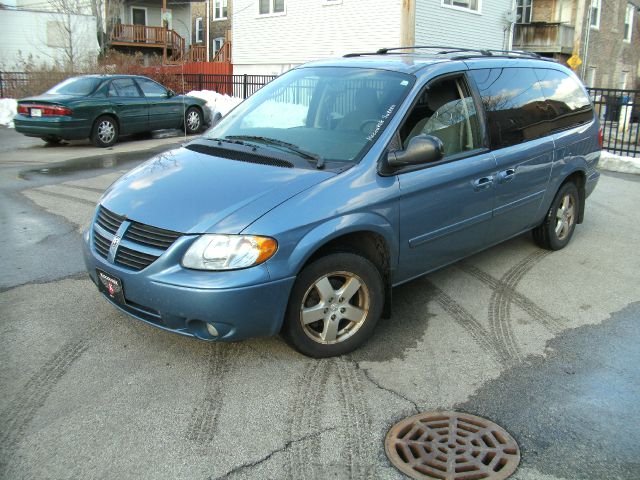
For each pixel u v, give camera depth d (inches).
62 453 114.5
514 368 148.6
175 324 134.6
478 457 115.3
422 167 162.2
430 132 167.9
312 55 841.5
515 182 195.3
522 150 196.5
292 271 134.4
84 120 494.0
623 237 260.5
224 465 112.1
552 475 110.7
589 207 317.4
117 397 133.0
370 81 173.5
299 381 140.8
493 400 134.4
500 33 873.5
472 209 179.3
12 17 1061.1
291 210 135.4
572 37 1139.9
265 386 138.4
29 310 175.3
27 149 496.7
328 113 171.9
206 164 156.7
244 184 142.9
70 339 158.4
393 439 120.5
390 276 158.9
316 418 127.0
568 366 149.8
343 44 796.0
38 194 325.1
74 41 1075.3
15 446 116.1
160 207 140.0
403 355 154.2
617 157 429.4
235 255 129.3
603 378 144.4
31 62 901.8
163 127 571.2
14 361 147.0
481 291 197.2
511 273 213.9
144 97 547.5
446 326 171.3
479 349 158.1
